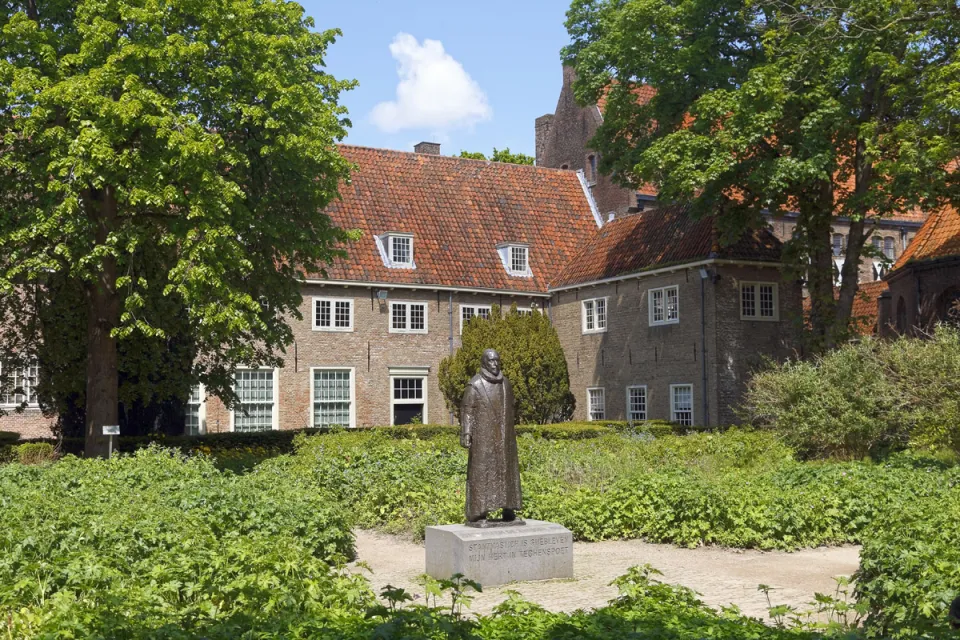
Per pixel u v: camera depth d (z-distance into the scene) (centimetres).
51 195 1869
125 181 1903
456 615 705
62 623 672
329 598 778
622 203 3966
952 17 2319
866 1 2336
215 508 1259
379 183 3597
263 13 2127
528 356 2959
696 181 2452
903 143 2212
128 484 1520
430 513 1566
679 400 3066
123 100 1830
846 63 2342
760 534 1411
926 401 2116
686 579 1178
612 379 3347
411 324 3378
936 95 2198
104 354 2152
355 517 1708
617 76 2878
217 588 827
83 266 1906
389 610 682
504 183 3881
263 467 2025
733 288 2989
